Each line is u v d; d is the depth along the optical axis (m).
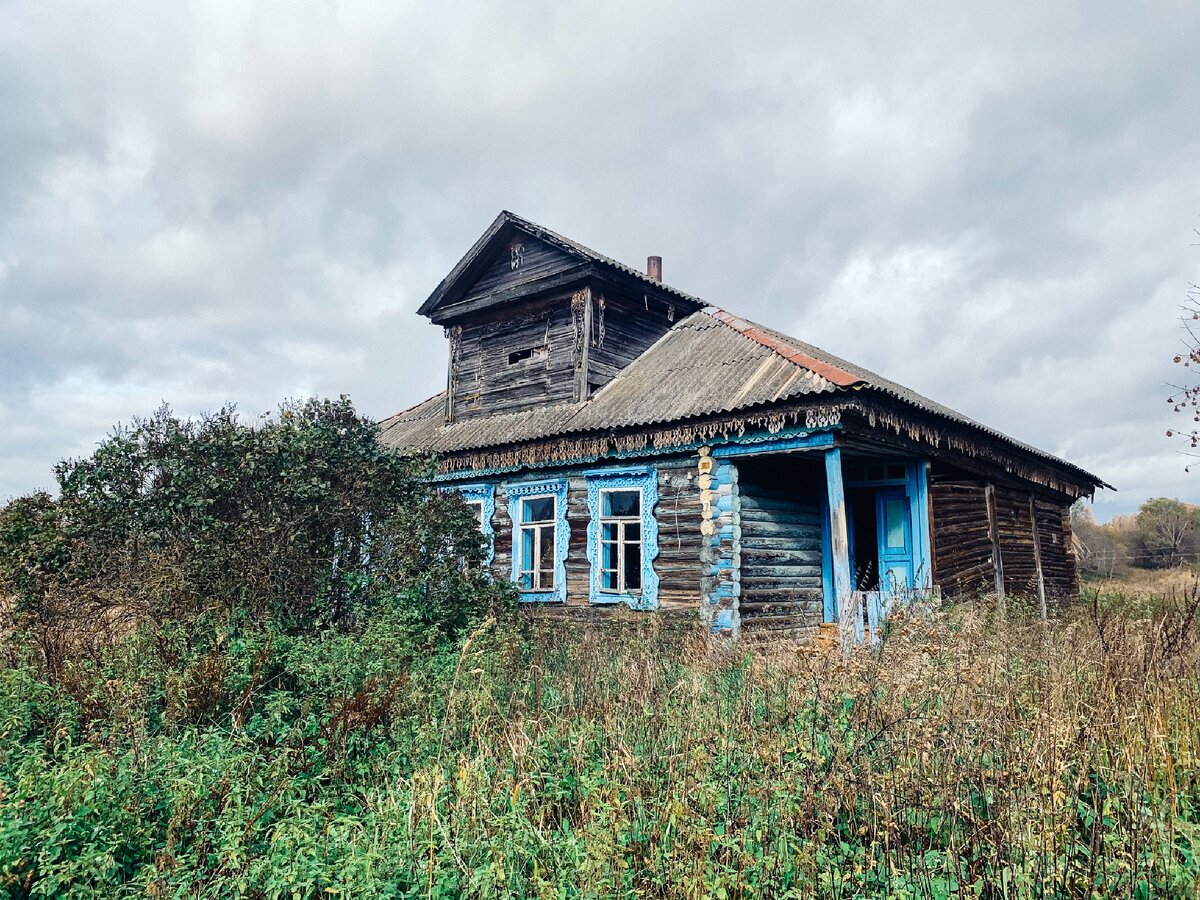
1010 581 14.40
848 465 13.05
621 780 4.67
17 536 8.66
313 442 8.74
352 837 4.25
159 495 8.31
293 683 6.59
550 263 15.52
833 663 5.85
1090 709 5.08
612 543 12.23
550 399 14.75
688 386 12.06
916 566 11.73
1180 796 4.21
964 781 4.17
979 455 12.84
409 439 16.84
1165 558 37.00
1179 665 6.32
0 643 7.11
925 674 5.55
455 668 6.80
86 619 7.52
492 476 14.28
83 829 4.10
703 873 3.61
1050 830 3.74
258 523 8.09
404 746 5.50
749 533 11.29
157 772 4.80
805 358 10.84
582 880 3.65
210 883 3.91
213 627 7.05
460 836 4.05
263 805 4.51
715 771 4.61
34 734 5.65
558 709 6.14
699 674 7.24
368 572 8.84
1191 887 3.29
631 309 15.42
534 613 11.84
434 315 17.36
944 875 3.69
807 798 4.03
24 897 3.85
